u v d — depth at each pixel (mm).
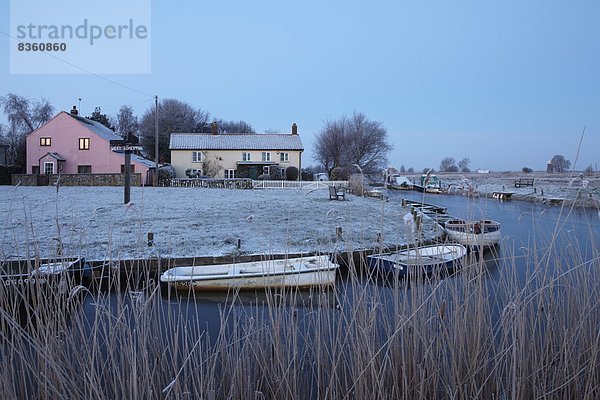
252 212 16250
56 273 3350
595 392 2939
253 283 7109
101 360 2867
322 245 9969
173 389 2848
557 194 18172
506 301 3475
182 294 7156
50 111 51344
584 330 3113
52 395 2625
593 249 3402
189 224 13062
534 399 2809
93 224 12336
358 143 52188
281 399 2930
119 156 37312
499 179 42094
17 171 38688
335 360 3168
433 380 2947
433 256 3932
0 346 2691
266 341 3217
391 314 3504
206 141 43750
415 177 39344
